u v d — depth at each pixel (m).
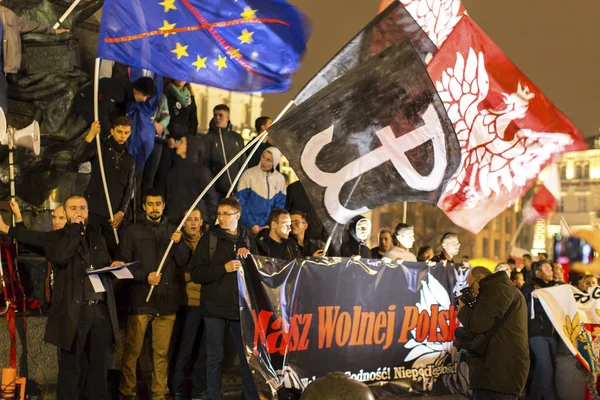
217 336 8.49
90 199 9.43
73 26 11.71
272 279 8.62
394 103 8.94
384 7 10.84
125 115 10.74
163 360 8.62
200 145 11.32
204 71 9.55
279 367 8.56
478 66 11.12
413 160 9.00
